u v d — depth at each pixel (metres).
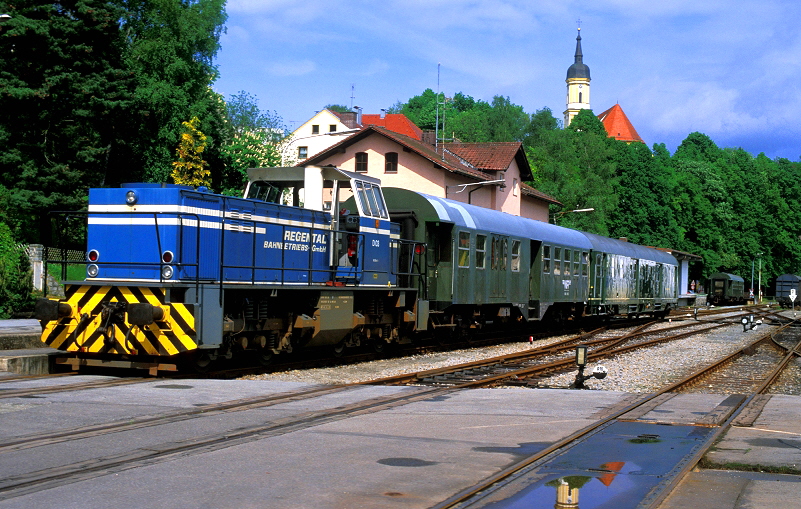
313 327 15.54
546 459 7.06
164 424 8.18
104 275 13.16
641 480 6.37
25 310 22.58
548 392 11.76
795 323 42.03
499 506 5.60
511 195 49.19
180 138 42.66
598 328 31.62
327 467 6.50
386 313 18.27
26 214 31.67
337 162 43.78
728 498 5.89
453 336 22.34
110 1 37.25
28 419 8.27
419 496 5.73
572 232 30.11
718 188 90.00
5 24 30.70
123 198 13.09
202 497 5.57
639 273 37.53
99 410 8.90
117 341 12.47
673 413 9.65
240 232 13.97
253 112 58.66
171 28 43.12
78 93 32.34
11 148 32.22
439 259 20.19
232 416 8.76
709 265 86.25
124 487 5.76
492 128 92.00
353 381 14.12
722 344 26.27
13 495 5.50
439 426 8.47
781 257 101.06
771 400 11.10
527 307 25.22
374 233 17.45
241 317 13.88
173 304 12.25
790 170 107.62
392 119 80.38
